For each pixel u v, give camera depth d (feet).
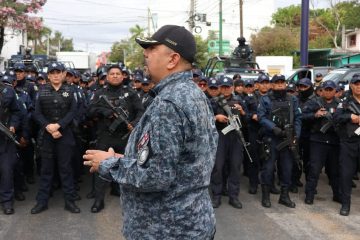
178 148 6.53
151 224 6.87
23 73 23.84
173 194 6.75
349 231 17.21
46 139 18.60
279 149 19.97
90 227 17.25
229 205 20.59
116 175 6.88
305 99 23.31
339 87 25.04
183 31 7.04
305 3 44.24
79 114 19.42
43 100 18.24
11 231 16.67
